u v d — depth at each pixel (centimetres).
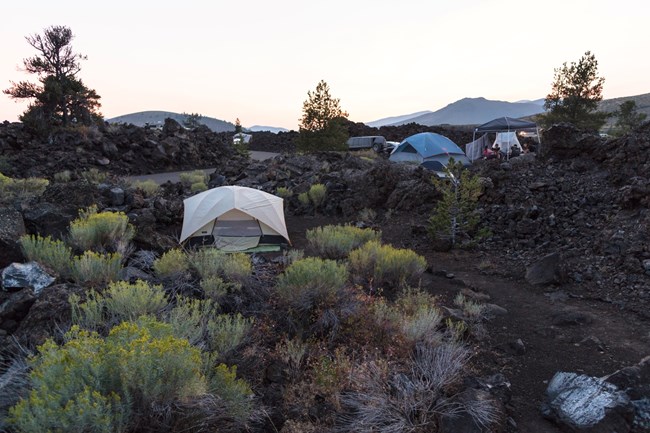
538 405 449
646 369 468
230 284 604
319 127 3006
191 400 324
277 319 549
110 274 582
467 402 402
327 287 575
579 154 1373
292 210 1673
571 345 578
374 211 1499
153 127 4519
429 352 485
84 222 770
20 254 598
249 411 366
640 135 1178
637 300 708
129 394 296
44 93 3503
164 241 866
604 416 400
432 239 1111
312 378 434
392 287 750
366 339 518
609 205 1069
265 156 4694
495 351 559
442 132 4759
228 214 1169
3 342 418
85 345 322
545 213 1123
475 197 1095
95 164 3031
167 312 487
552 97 3119
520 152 2580
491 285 834
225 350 444
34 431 254
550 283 809
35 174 2597
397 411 393
